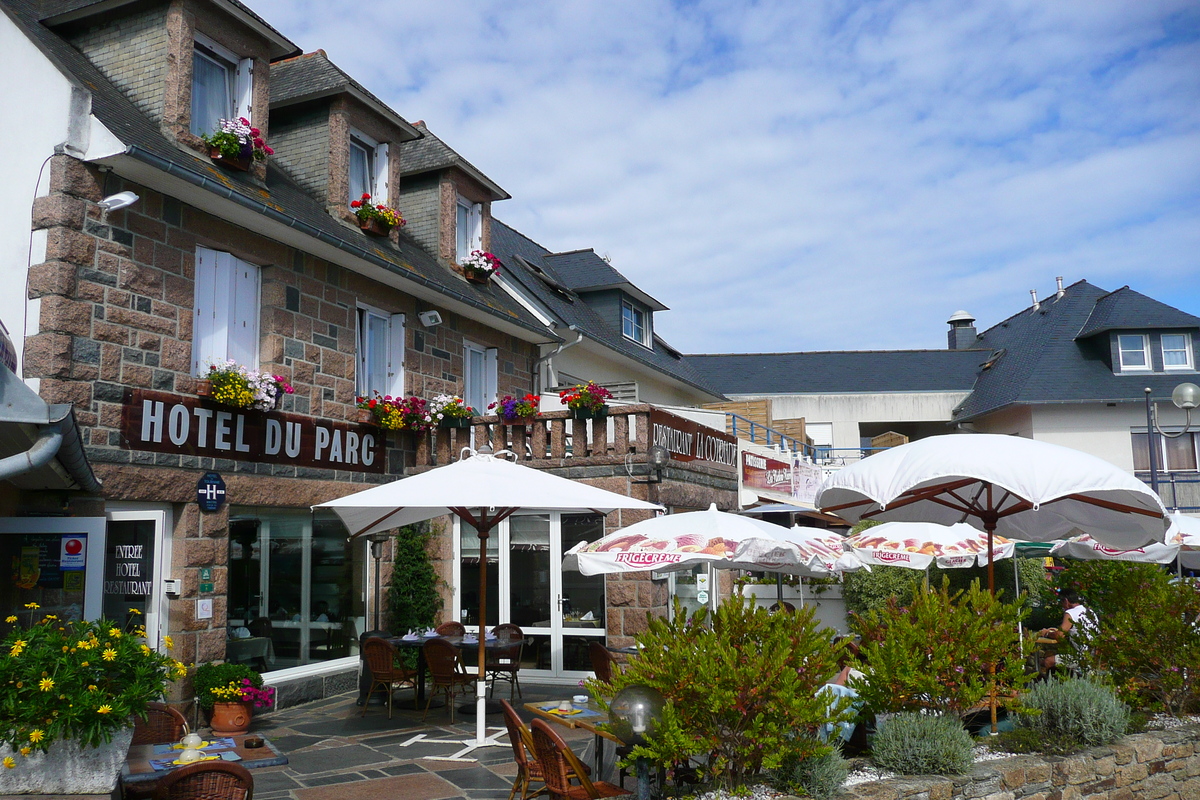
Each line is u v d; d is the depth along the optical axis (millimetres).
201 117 10867
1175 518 10867
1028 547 15383
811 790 5539
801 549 7965
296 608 11539
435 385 14289
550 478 9438
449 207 15562
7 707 4988
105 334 9031
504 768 8141
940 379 35906
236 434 10469
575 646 13430
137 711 5141
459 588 14023
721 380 38312
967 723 7730
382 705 11281
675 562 7727
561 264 24312
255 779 7793
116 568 9297
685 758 5520
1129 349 28969
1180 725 7703
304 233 10992
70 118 8852
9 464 5758
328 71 13016
